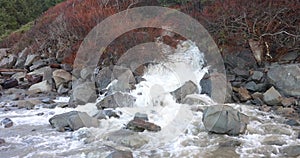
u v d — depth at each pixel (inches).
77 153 181.2
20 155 179.2
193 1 448.5
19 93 381.1
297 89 293.1
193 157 173.9
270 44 364.8
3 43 706.8
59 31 516.4
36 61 502.6
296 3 363.9
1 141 199.8
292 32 360.5
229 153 178.4
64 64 447.8
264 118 248.7
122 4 499.5
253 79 328.2
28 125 240.8
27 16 897.5
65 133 218.8
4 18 859.4
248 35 372.5
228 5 406.0
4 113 282.4
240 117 223.9
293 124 230.4
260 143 193.3
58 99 349.4
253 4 386.6
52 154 179.9
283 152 177.8
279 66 316.5
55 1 863.7
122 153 171.8
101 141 199.9
